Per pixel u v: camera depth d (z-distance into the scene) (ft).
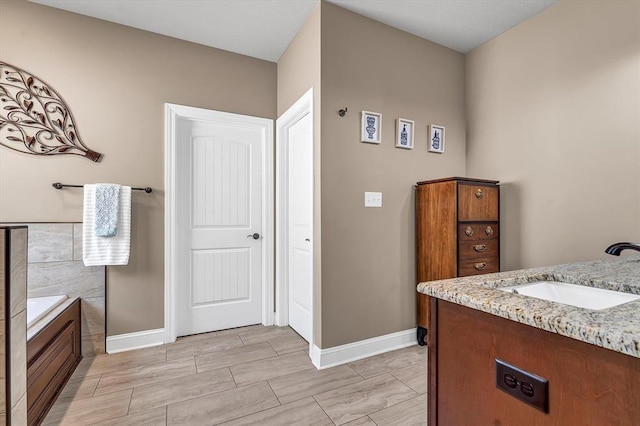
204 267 9.11
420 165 8.60
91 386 6.23
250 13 7.61
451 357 2.75
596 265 4.30
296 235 9.11
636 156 6.12
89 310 7.51
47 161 7.28
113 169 7.82
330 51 7.23
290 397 5.87
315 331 7.30
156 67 8.33
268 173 9.76
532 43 7.86
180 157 8.78
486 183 7.89
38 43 7.25
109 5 7.31
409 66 8.46
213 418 5.28
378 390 6.11
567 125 7.18
